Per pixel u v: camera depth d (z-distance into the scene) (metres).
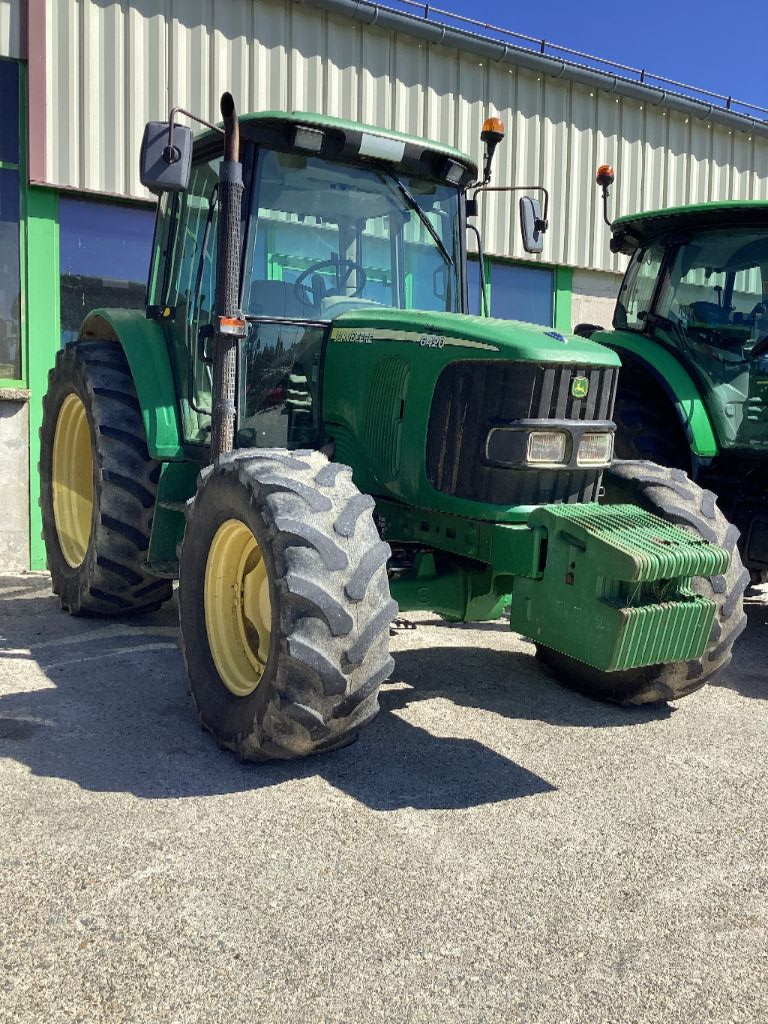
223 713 3.36
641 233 5.88
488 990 2.10
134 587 4.99
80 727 3.57
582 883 2.58
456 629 5.38
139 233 7.17
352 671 3.03
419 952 2.23
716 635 3.64
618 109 9.40
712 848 2.80
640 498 3.78
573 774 3.31
